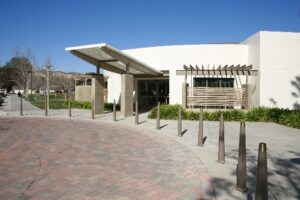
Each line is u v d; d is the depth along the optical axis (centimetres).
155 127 1236
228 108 1759
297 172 582
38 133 1054
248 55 2028
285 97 1805
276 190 479
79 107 2483
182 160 674
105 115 1750
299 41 1805
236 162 654
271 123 1456
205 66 2069
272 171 588
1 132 1070
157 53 2184
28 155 704
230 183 507
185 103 1719
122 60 1575
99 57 1712
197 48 2083
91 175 553
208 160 671
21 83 5494
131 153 744
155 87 2517
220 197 447
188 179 532
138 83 2539
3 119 1522
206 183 507
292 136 1045
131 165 628
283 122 1387
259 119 1514
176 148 809
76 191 469
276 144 888
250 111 1571
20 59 5053
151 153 745
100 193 461
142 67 1797
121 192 467
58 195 452
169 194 459
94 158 686
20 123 1348
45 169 588
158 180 527
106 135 1027
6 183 503
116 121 1438
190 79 2103
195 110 1612
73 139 937
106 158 688
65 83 5691
